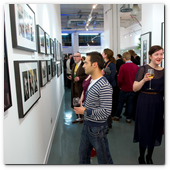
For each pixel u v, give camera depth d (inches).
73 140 113.9
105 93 57.0
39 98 75.2
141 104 79.8
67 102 217.2
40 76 81.8
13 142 45.2
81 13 504.1
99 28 653.3
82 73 132.2
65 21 638.5
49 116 108.6
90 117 59.8
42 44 89.4
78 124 142.9
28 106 57.6
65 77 368.2
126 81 132.5
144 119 78.9
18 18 49.6
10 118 43.6
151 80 76.7
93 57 59.7
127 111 140.9
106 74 110.1
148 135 78.8
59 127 137.6
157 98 77.2
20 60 52.7
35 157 68.8
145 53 173.0
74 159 91.3
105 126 61.5
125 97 137.0
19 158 49.7
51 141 108.8
